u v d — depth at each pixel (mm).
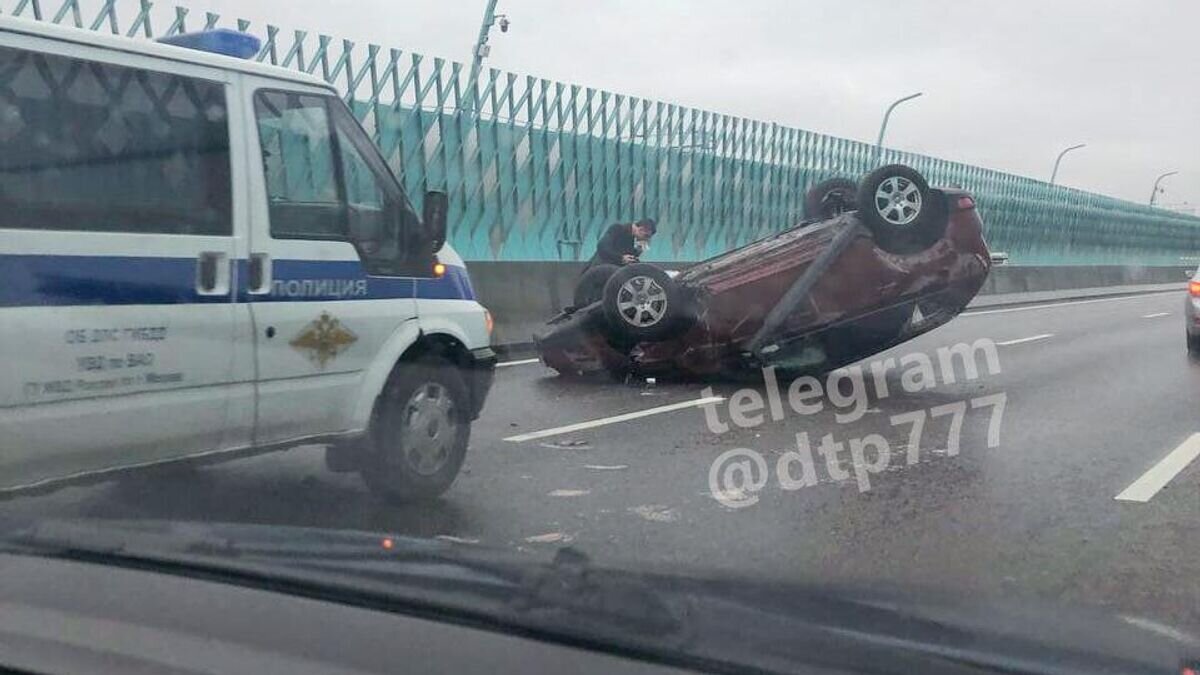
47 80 4641
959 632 3268
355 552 3875
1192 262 48594
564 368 12031
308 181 5676
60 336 4609
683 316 11383
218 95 5285
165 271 4980
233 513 5566
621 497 6652
